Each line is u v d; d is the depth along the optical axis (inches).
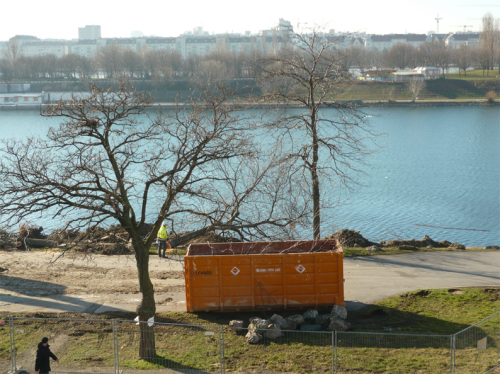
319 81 1158.3
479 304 825.5
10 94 6378.0
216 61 5944.9
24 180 621.0
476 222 1908.2
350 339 701.9
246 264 792.9
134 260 1093.1
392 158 3223.4
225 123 774.5
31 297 882.8
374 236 1748.3
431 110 5447.8
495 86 6151.6
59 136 647.8
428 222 1910.7
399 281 954.1
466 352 650.2
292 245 874.8
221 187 1058.7
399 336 710.5
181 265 1055.0
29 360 653.9
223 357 618.2
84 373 620.7
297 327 749.9
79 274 1002.1
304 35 1171.9
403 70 6909.5
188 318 786.2
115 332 629.9
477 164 2979.8
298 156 1146.0
